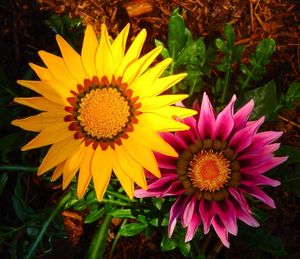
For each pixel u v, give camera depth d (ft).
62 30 0.86
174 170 0.66
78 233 0.93
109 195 0.83
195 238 0.82
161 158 0.66
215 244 0.87
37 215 0.80
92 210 0.83
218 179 0.65
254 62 0.84
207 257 0.86
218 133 0.64
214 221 0.64
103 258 0.91
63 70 0.62
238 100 0.83
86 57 0.62
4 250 0.92
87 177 0.63
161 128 0.61
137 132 0.63
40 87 0.61
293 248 0.90
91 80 0.64
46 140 0.62
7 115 0.85
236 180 0.65
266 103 0.81
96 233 0.81
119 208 0.87
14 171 0.93
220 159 0.65
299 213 0.92
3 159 0.84
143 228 0.82
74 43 0.88
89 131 0.64
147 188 0.62
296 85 0.82
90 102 0.64
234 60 0.85
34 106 0.61
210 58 0.85
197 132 0.65
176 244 0.79
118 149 0.64
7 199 0.94
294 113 0.95
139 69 0.62
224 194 0.65
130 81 0.63
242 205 0.60
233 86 0.96
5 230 0.92
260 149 0.63
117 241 0.92
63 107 0.63
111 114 0.64
